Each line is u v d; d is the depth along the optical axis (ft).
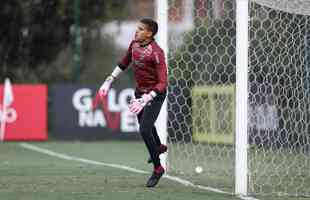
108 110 195.62
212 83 146.00
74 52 237.45
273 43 92.84
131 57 88.43
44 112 191.42
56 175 101.96
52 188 86.12
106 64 254.68
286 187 90.94
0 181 93.76
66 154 148.05
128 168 114.83
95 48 252.83
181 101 121.60
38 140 190.70
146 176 101.30
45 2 237.04
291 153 103.09
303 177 100.37
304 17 92.94
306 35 93.45
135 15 334.85
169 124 122.83
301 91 96.32
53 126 194.70
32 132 190.70
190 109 140.87
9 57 240.12
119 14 258.37
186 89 122.31
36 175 101.86
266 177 99.40
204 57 128.88
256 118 103.09
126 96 195.62
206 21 119.24
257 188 90.22
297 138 101.40
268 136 103.91
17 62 241.35
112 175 102.53
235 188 83.87
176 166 117.80
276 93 97.76
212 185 92.89
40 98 191.72
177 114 123.13
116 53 259.60
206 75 142.72
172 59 117.80
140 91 87.76
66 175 101.96
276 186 91.81
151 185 87.92
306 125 98.78
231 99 153.38
